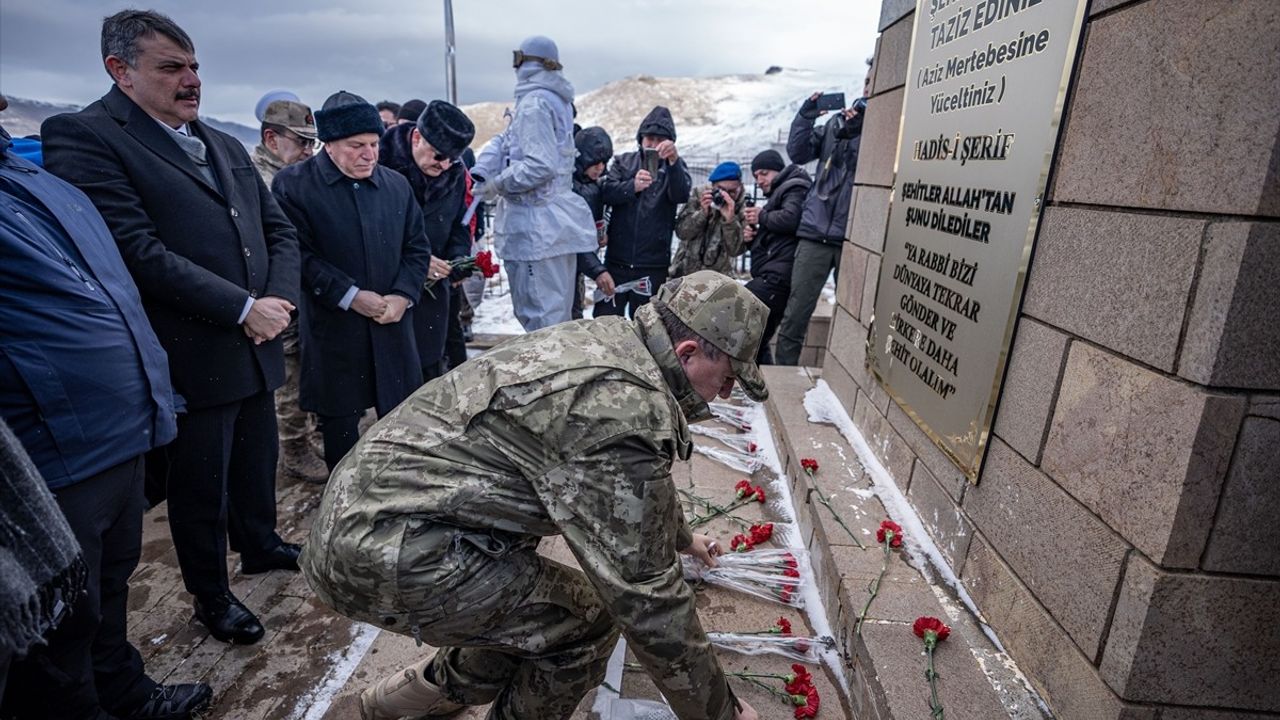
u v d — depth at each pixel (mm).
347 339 3025
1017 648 1890
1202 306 1338
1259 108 1243
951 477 2354
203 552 2332
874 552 2381
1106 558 1583
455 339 4891
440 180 3795
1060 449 1772
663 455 1395
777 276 5043
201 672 2262
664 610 1405
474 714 2049
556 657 1668
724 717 1566
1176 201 1421
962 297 2305
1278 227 1243
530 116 3914
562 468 1363
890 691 1779
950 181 2445
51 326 1587
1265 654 1457
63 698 1709
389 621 1506
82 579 1246
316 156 3014
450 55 8562
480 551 1525
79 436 1635
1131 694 1505
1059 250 1817
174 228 2178
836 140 4531
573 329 1535
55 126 2012
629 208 5234
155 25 2033
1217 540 1395
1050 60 1865
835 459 3080
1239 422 1336
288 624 2512
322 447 3941
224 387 2273
